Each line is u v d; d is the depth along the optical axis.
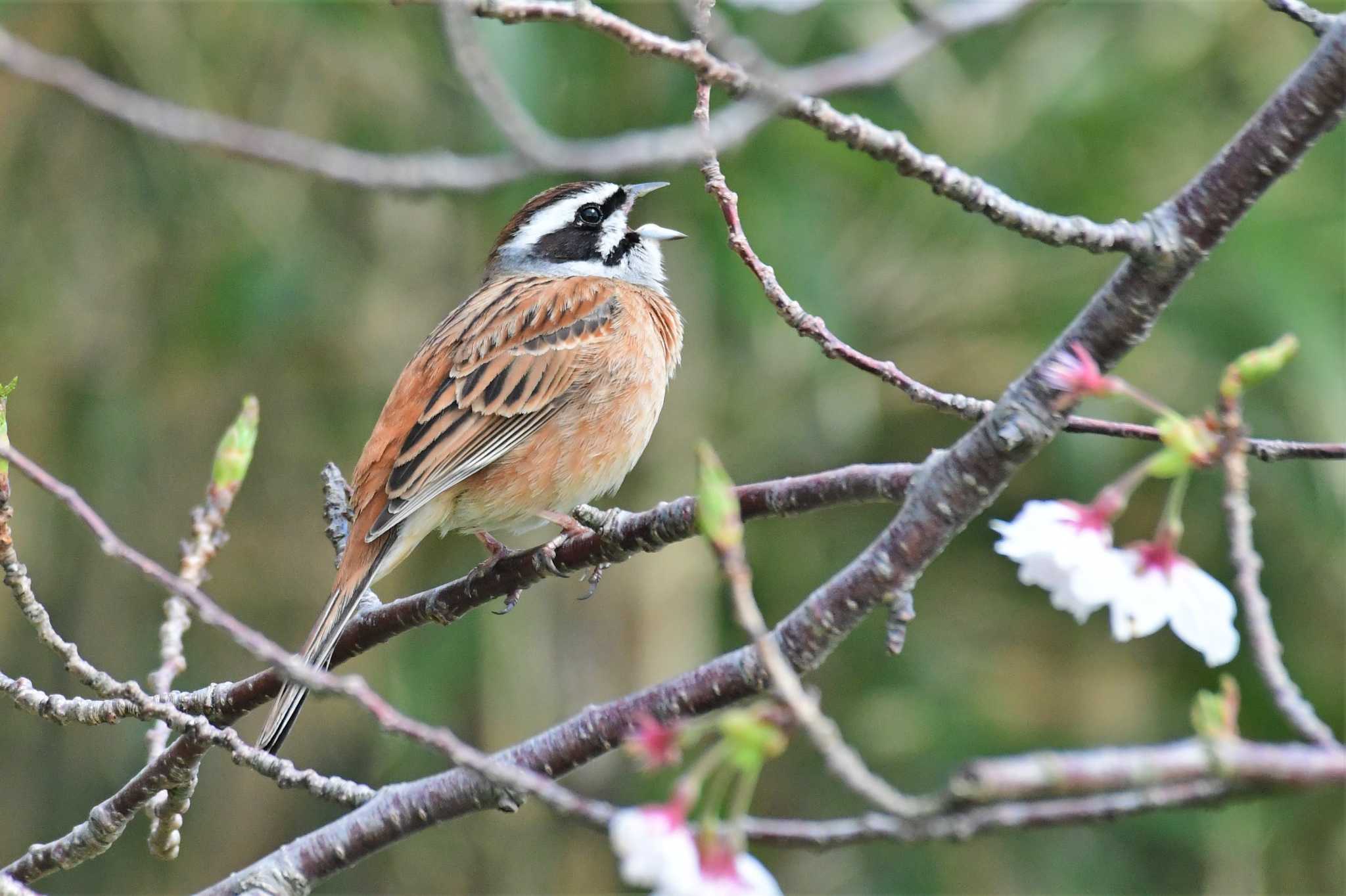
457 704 12.73
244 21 11.77
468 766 3.82
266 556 13.13
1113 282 4.78
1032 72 11.57
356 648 6.95
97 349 12.41
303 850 5.53
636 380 8.09
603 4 10.60
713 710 5.23
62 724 5.48
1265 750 3.13
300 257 11.67
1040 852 12.00
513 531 8.08
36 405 12.41
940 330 12.16
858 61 5.29
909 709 12.09
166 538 12.93
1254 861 11.52
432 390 7.67
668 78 10.76
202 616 4.09
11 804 12.92
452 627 12.26
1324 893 11.59
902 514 4.92
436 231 12.69
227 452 6.23
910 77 11.16
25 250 12.22
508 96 4.99
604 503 12.41
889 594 4.92
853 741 12.15
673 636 12.62
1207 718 3.47
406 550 7.56
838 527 12.95
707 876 3.33
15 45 5.71
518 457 7.79
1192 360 11.30
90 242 12.30
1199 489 11.66
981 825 3.23
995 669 12.54
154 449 12.90
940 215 11.61
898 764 12.06
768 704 3.41
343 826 5.51
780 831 3.39
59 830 12.95
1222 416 3.75
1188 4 11.52
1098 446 11.01
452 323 8.03
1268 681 3.55
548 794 3.71
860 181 11.41
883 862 12.14
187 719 5.39
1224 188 4.66
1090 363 3.94
